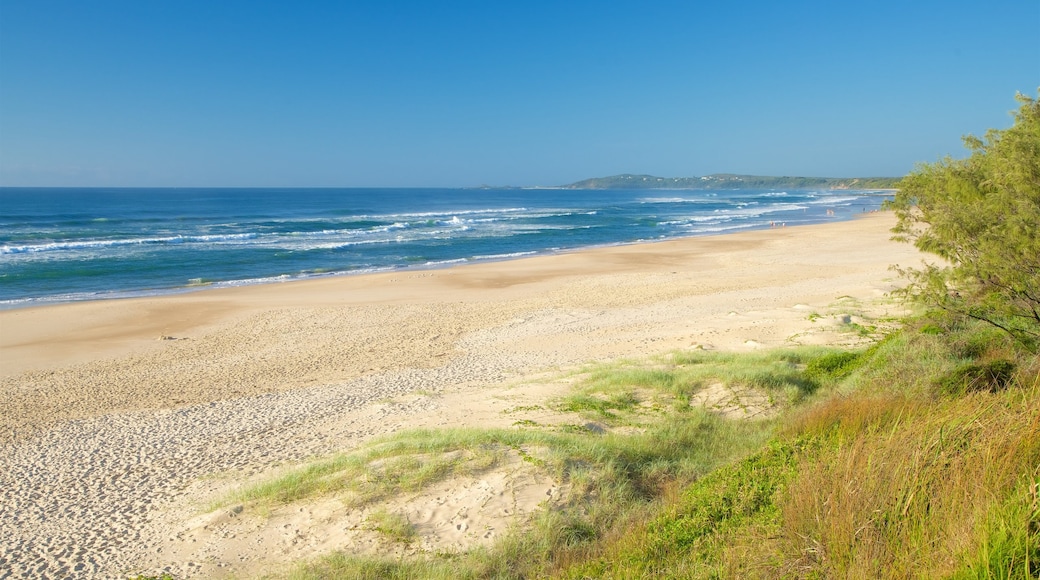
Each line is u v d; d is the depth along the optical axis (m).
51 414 12.94
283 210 98.00
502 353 16.86
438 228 62.12
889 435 5.72
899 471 4.74
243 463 9.73
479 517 6.80
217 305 24.31
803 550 4.40
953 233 8.51
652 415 10.21
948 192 9.40
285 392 14.03
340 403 12.82
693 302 22.42
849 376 10.83
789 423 8.52
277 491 7.71
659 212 91.56
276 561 6.40
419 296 26.02
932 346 10.21
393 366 16.03
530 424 9.83
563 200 158.12
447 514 6.90
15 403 13.67
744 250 39.84
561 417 10.17
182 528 7.38
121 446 10.84
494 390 12.67
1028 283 8.04
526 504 6.98
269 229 58.94
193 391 14.39
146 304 24.38
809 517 4.74
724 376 11.24
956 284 9.41
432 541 6.49
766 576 4.30
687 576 4.65
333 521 6.96
